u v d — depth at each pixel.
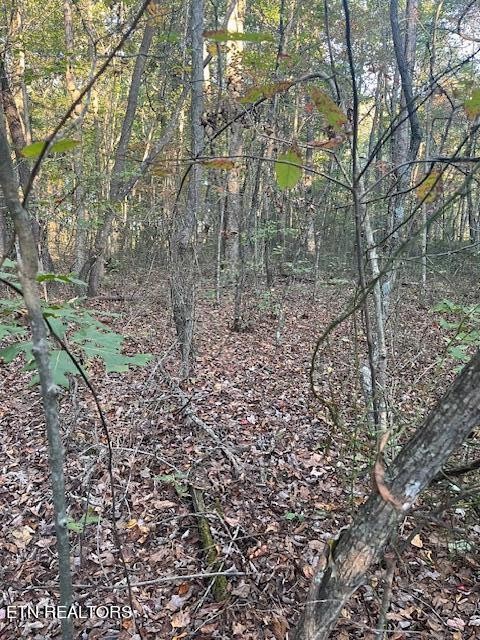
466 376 1.40
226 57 8.14
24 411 5.48
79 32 11.19
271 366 6.84
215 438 4.55
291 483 4.03
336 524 3.52
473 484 2.49
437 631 2.70
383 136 1.80
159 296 9.15
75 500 3.77
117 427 4.66
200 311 10.06
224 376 6.38
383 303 3.73
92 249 11.59
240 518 3.63
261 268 12.09
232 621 2.80
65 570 1.27
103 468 4.11
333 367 5.25
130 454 4.30
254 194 8.82
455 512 3.24
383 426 3.01
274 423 5.04
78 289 11.12
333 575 1.60
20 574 3.30
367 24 9.06
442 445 1.42
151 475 4.15
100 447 4.17
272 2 10.26
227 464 4.32
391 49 10.01
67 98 10.77
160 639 2.76
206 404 5.39
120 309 9.10
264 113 5.62
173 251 5.72
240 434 4.84
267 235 10.39
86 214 12.72
